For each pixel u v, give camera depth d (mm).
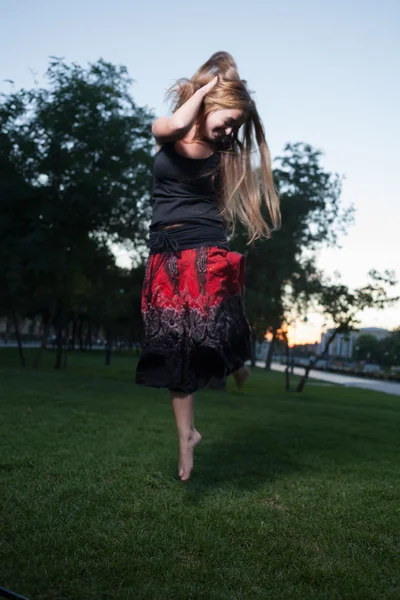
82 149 23688
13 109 23828
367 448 6953
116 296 29562
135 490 3996
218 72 2885
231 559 2826
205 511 3549
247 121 2955
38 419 7352
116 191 23984
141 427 7152
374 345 143000
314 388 32812
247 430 7879
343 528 3373
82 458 4953
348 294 26500
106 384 15578
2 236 23062
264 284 25484
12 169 23625
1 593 2250
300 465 5438
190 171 2932
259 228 3049
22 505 3465
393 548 3084
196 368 2979
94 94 23719
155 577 2586
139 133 25031
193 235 2951
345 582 2600
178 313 2938
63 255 23281
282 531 3266
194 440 3084
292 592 2488
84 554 2758
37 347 81625
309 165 25312
